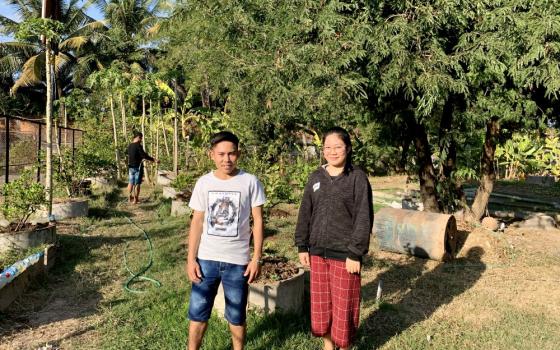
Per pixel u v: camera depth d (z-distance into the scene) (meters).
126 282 5.28
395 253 7.00
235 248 3.21
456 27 6.48
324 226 3.44
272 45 6.13
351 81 5.82
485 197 8.65
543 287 5.62
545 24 5.62
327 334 3.58
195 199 3.29
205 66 7.54
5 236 5.98
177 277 5.43
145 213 9.83
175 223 8.51
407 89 6.57
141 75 22.98
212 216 3.22
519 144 18.39
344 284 3.39
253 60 6.32
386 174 19.45
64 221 8.40
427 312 4.80
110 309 4.48
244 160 8.11
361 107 8.25
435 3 6.00
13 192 6.49
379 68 6.28
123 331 3.99
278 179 7.67
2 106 30.06
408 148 9.43
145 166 15.34
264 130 9.41
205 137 12.59
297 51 5.87
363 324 4.42
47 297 4.81
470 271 6.23
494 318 4.66
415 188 14.88
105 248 6.67
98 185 13.05
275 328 4.09
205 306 3.24
